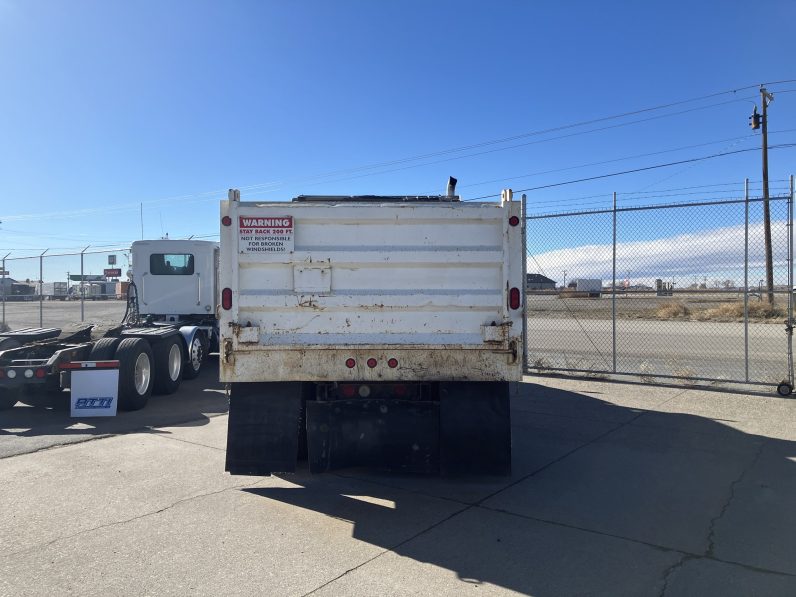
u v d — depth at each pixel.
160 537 4.27
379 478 5.69
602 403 8.88
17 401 9.56
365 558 3.95
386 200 6.36
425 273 5.11
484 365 5.12
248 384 5.25
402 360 5.11
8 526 4.45
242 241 5.05
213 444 6.84
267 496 5.16
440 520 4.62
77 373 8.44
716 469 5.83
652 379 10.67
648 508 4.86
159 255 13.04
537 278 12.27
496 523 4.56
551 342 17.14
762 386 9.88
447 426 5.21
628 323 22.19
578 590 3.53
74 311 20.33
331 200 6.36
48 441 6.96
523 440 6.94
